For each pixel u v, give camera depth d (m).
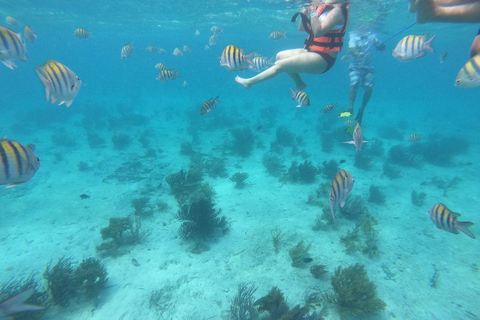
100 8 24.75
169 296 5.28
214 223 7.30
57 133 19.33
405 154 13.25
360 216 7.96
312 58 3.42
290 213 8.41
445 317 4.73
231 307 4.87
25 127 21.38
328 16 3.17
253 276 5.75
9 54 3.62
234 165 12.64
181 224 7.42
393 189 10.33
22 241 7.25
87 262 5.77
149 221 8.04
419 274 5.77
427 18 1.69
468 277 5.63
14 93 54.62
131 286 5.55
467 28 28.50
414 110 33.94
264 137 17.86
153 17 29.19
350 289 4.88
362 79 8.61
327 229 7.47
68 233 7.57
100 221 8.17
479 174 11.52
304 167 10.91
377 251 6.42
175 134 18.75
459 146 15.39
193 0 21.42
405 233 7.32
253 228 7.56
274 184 10.59
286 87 54.41
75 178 11.52
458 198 9.32
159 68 11.16
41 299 5.02
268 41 56.00
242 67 4.14
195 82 74.56
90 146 16.11
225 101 37.62
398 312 4.85
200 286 5.50
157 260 6.32
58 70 3.30
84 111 27.73
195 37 51.75
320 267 5.64
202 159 13.09
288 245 6.77
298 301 5.09
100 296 5.32
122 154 14.65
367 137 18.84
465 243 6.71
